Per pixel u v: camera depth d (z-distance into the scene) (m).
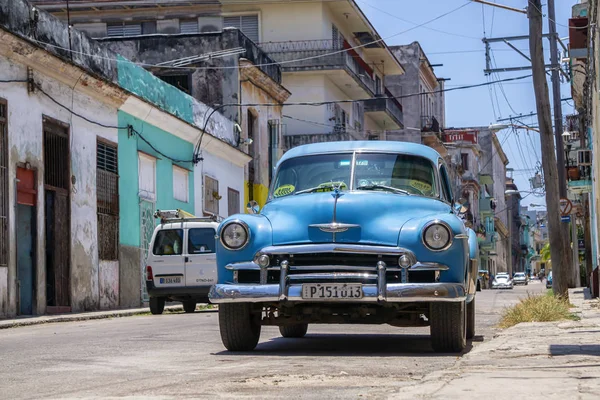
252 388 5.65
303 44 43.28
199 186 30.44
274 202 9.00
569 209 28.66
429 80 71.12
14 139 18.77
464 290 8.22
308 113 44.09
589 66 23.69
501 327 12.87
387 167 9.34
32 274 19.31
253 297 8.20
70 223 21.16
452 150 82.81
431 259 8.14
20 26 19.39
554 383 5.21
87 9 42.38
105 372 6.90
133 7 42.34
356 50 49.91
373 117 53.78
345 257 8.19
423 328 12.79
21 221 19.28
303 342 10.15
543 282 105.62
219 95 33.69
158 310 20.78
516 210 126.50
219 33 33.81
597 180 25.42
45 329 14.38
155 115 26.41
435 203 8.98
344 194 8.69
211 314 18.89
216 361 7.65
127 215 24.69
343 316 8.53
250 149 36.47
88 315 18.80
